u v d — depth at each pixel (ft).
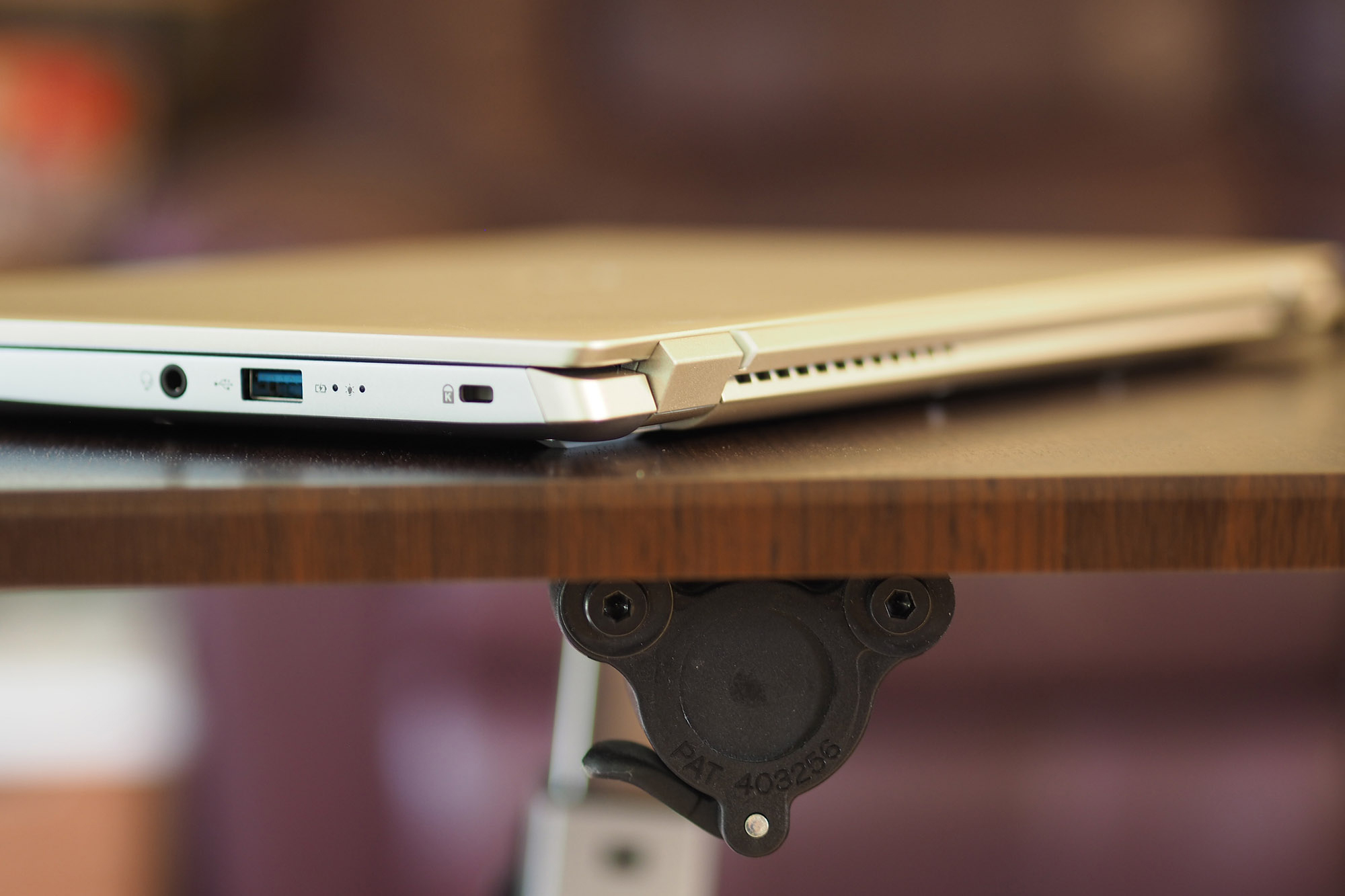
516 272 2.72
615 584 1.90
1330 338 3.03
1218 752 4.47
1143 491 1.88
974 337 2.39
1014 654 4.40
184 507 1.84
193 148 7.55
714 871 2.80
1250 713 4.46
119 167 7.97
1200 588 4.40
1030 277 2.63
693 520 1.85
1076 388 2.51
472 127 6.66
